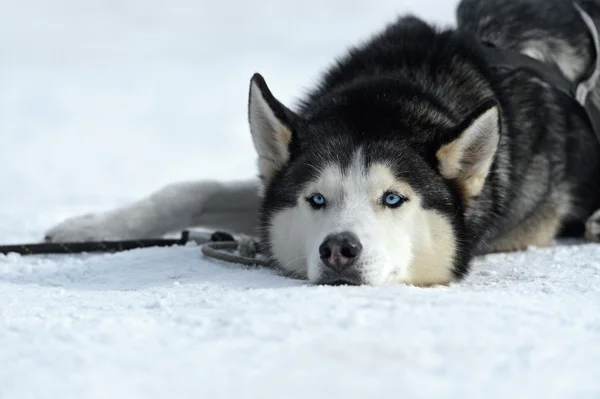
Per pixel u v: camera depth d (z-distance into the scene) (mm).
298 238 5551
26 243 7301
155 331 3955
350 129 5625
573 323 4004
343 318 3943
